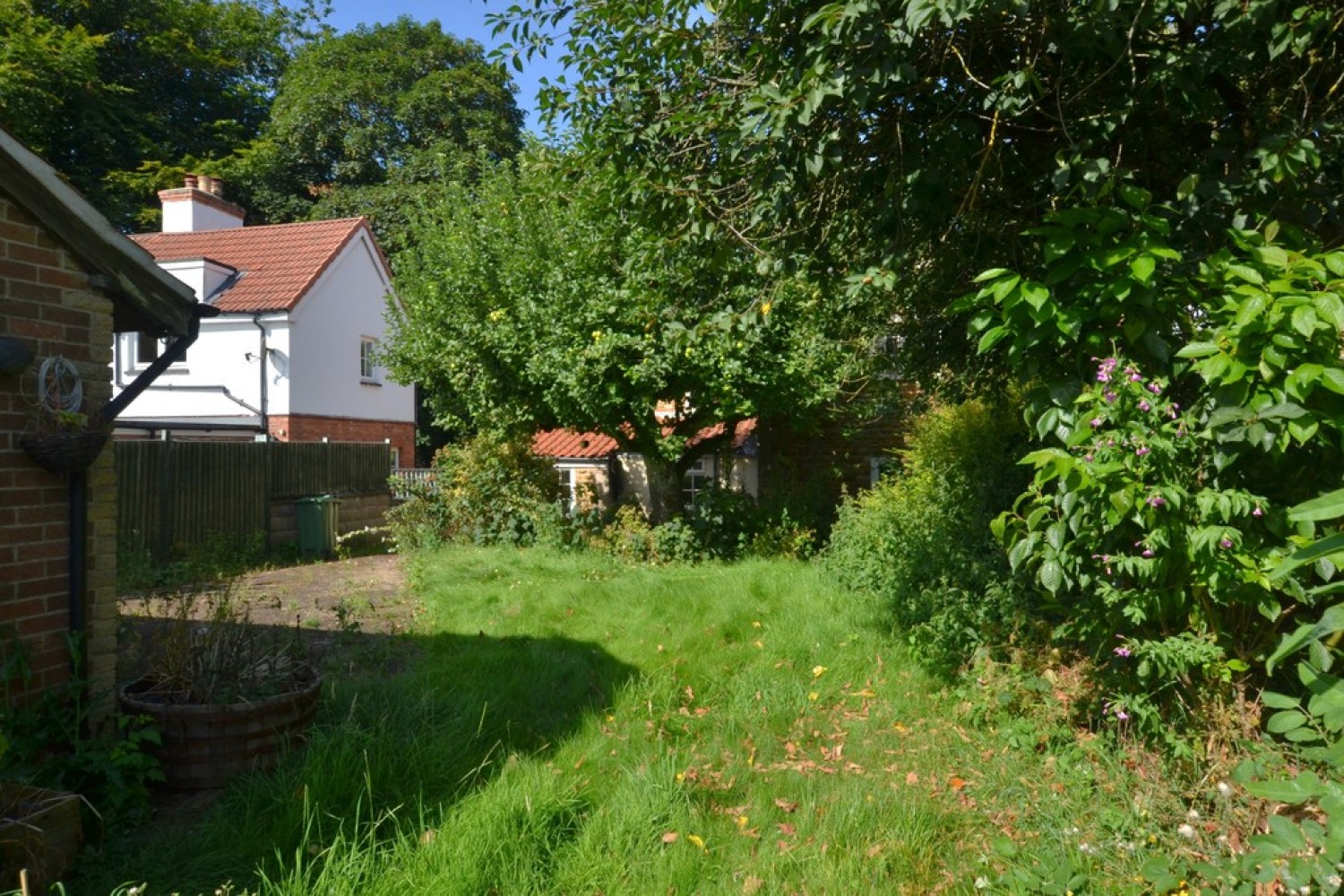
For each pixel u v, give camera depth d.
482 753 4.80
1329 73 4.08
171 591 8.95
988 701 5.12
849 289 4.75
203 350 19.59
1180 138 4.43
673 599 8.64
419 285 14.81
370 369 22.95
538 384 13.12
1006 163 4.63
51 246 4.30
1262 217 3.52
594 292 12.11
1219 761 3.73
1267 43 3.93
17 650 4.03
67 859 3.48
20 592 4.15
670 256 5.49
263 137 32.22
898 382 9.32
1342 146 3.95
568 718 5.45
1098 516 3.48
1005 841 3.74
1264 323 2.92
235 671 4.87
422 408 29.84
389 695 5.54
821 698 5.86
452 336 13.88
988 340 3.53
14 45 25.08
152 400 19.78
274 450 14.68
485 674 6.26
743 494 14.20
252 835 3.86
